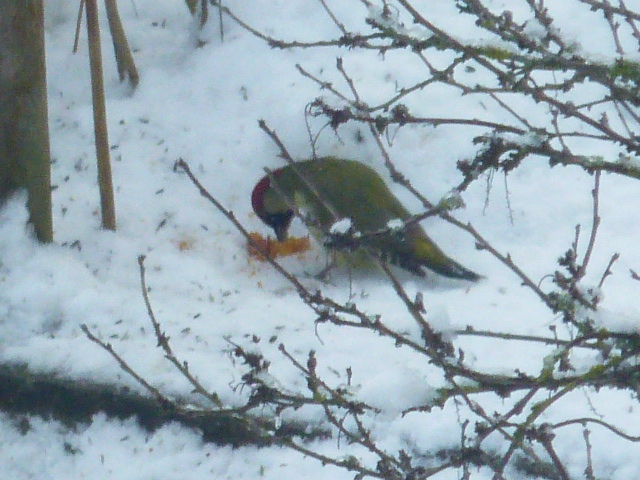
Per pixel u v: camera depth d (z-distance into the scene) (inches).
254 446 339.9
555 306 202.2
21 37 388.8
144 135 487.2
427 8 534.3
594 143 481.4
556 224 455.8
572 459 321.1
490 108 492.4
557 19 533.3
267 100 495.5
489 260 442.3
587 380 197.2
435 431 328.8
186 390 342.6
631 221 451.5
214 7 536.4
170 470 337.4
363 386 312.8
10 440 349.4
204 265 423.2
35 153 399.5
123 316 377.1
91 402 348.5
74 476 340.5
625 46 518.6
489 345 368.8
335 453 331.0
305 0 538.9
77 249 415.8
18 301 377.4
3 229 401.4
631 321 200.4
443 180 474.6
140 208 449.7
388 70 506.3
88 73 518.9
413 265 431.8
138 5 557.9
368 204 454.9
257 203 451.2
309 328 379.9
